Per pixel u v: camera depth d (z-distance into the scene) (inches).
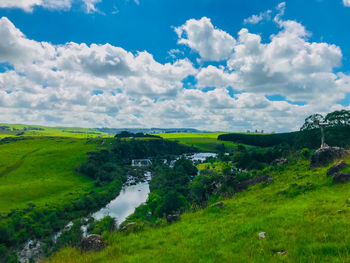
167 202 2522.1
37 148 7819.9
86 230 2551.7
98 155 6712.6
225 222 783.1
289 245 461.7
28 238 2449.6
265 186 1519.4
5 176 4987.7
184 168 5492.1
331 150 1487.5
